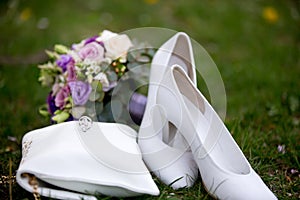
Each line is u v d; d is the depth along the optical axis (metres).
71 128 1.15
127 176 1.06
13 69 2.13
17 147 1.46
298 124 1.63
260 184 1.05
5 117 1.67
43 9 2.84
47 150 1.08
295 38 2.68
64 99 1.39
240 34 2.65
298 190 1.21
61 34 2.52
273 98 1.87
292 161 1.37
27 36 2.51
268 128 1.62
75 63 1.38
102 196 1.07
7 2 2.74
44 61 2.17
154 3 2.95
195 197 1.12
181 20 2.78
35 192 1.04
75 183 1.04
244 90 1.98
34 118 1.68
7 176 1.21
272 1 3.14
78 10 2.87
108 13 2.82
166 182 1.16
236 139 1.43
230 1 3.08
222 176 1.06
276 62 2.29
